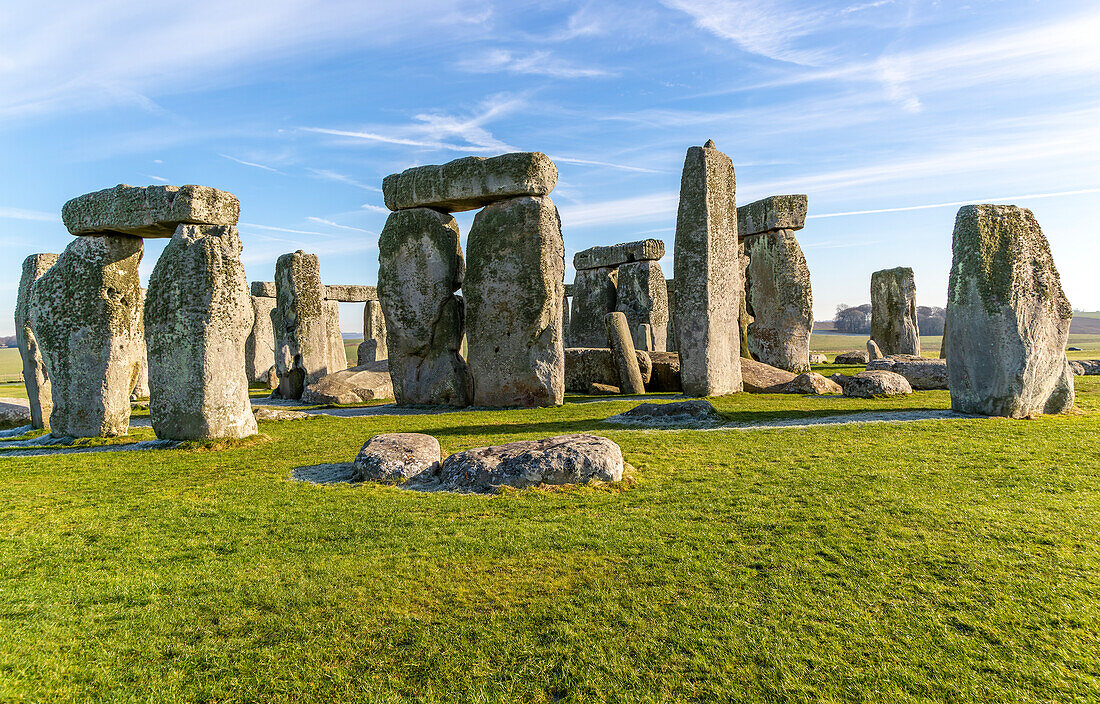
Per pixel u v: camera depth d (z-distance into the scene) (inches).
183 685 127.0
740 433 364.5
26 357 499.2
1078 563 166.2
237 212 414.0
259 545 199.3
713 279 614.2
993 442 311.6
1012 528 192.1
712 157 619.2
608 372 713.6
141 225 404.5
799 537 191.2
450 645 137.3
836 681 121.6
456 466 268.2
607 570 172.2
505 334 601.9
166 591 168.2
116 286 430.9
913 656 128.3
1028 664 124.3
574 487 251.8
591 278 1115.3
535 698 120.0
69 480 298.2
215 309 386.9
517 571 173.0
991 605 146.6
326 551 192.4
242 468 317.4
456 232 655.8
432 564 179.3
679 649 133.6
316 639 141.6
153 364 390.6
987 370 395.9
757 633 138.0
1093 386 562.3
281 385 789.9
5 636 145.2
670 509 222.1
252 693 123.7
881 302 1083.3
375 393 723.4
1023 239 400.5
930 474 256.5
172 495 265.0
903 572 164.9
